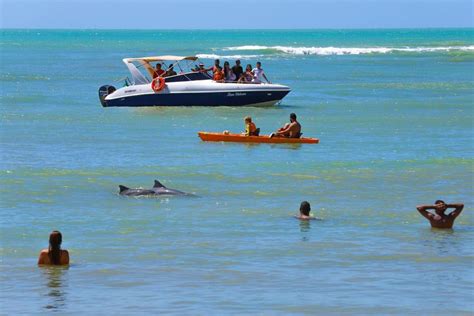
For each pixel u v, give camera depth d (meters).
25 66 159.62
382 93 107.75
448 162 55.19
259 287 29.53
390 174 50.97
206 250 34.22
